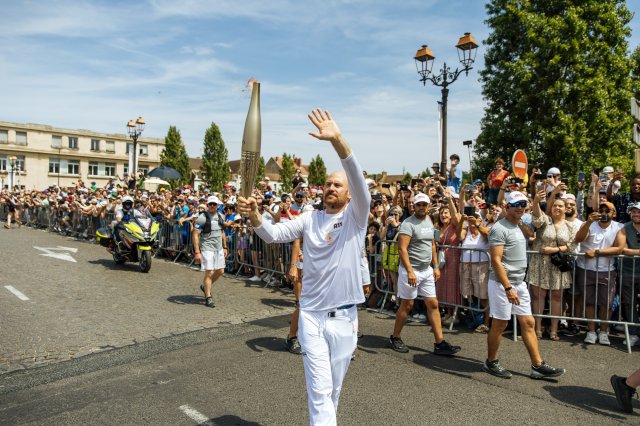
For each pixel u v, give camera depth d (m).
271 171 86.62
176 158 44.66
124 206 10.49
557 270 5.78
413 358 5.08
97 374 4.43
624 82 16.95
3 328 5.77
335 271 2.74
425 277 5.17
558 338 5.88
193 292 8.25
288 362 4.82
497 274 4.41
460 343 5.66
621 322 5.46
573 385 4.34
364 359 5.04
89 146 56.28
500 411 3.76
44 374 4.40
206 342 5.46
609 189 7.38
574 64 16.02
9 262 10.70
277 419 3.56
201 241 7.23
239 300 7.71
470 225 6.50
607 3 16.41
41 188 53.03
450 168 10.46
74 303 7.12
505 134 17.70
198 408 3.73
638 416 3.71
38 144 52.78
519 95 17.22
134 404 3.79
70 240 15.89
